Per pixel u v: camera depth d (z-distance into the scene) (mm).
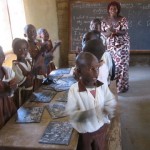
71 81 2408
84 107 1463
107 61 2219
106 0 5191
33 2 3865
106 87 1579
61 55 5527
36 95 2072
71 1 5293
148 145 2527
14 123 1622
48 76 2582
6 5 3322
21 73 2043
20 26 3570
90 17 5293
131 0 5195
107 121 1605
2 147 1373
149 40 5324
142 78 4711
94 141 1538
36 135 1467
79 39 5355
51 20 4852
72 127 1536
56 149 1333
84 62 1399
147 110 3355
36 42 2553
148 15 5230
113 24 3766
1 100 1705
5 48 3262
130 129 2861
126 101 3662
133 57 5527
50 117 1688
